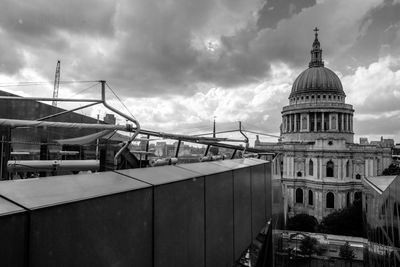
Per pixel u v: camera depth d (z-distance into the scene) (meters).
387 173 109.62
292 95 137.25
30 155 16.78
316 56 142.75
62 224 5.40
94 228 6.08
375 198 35.25
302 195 118.25
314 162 115.06
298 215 97.81
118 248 6.68
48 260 5.13
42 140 17.88
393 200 21.95
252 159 22.72
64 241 5.43
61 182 6.62
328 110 124.56
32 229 4.87
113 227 6.57
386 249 25.67
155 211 8.02
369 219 43.84
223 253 12.47
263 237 22.03
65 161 12.63
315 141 116.94
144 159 20.77
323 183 110.94
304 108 128.12
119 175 8.34
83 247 5.81
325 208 110.56
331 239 81.38
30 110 17.59
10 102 16.61
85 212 5.88
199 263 10.30
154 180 8.56
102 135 15.16
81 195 6.04
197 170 11.65
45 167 12.16
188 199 9.70
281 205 44.47
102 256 6.24
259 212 20.08
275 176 33.31
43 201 5.33
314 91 129.38
